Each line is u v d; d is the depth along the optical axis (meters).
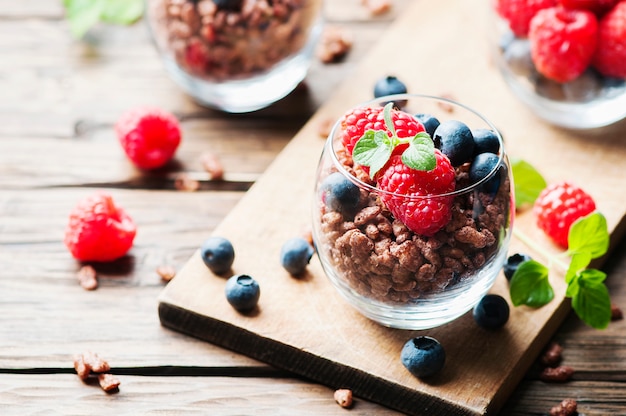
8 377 0.65
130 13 0.83
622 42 0.71
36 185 0.75
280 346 0.65
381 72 0.79
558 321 0.67
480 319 0.65
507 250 0.65
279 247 0.69
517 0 0.72
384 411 0.64
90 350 0.66
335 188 0.61
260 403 0.64
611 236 0.69
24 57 0.83
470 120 0.64
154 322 0.68
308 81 0.81
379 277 0.62
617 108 0.74
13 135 0.78
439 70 0.79
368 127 0.62
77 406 0.64
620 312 0.67
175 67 0.77
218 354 0.66
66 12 0.84
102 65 0.82
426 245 0.61
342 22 0.85
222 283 0.68
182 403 0.64
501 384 0.63
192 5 0.74
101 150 0.77
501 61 0.75
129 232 0.70
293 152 0.74
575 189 0.68
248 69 0.76
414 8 0.84
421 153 0.59
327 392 0.65
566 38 0.71
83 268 0.70
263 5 0.74
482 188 0.61
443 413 0.63
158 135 0.75
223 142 0.77
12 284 0.69
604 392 0.65
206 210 0.73
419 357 0.63
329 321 0.66
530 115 0.76
